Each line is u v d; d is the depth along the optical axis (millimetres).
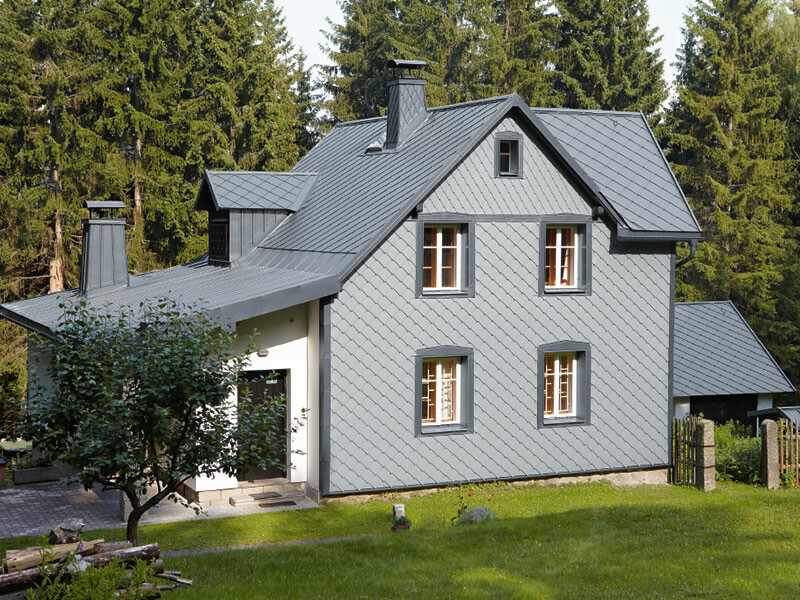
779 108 46219
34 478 22109
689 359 26359
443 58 49438
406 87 22938
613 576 12766
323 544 15000
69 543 10766
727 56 45781
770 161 44812
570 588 12328
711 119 44562
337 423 19266
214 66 43188
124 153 41312
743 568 12992
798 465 21750
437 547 14578
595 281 21484
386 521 18078
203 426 13352
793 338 44312
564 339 21188
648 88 46438
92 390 12625
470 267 20250
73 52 38781
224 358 13578
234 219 23469
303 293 18562
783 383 26031
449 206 20078
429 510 18719
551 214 21000
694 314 28203
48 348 13219
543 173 20906
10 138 37125
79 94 38656
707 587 12203
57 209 37844
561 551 14078
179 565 14016
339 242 20188
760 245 44500
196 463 13234
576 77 48219
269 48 51250
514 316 20703
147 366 12812
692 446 21703
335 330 19172
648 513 16375
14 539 17125
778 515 16031
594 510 16750
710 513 16312
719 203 44969
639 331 21953
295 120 46812
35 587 9969
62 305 13648
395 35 52125
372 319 19453
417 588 12469
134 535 13484
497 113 20203
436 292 20078
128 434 12773
